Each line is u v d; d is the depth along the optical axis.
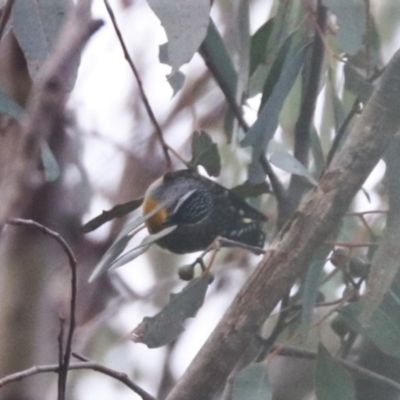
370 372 4.09
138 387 3.35
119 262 3.77
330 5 3.73
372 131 3.47
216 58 4.44
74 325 3.08
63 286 4.27
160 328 3.89
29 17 3.43
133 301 6.50
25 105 3.92
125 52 3.93
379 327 3.89
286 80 4.18
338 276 4.95
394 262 3.49
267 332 5.17
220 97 6.88
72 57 2.89
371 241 4.19
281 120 5.20
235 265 6.48
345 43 3.73
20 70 3.95
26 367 4.20
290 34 4.36
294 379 4.77
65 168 4.25
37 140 2.92
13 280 4.21
